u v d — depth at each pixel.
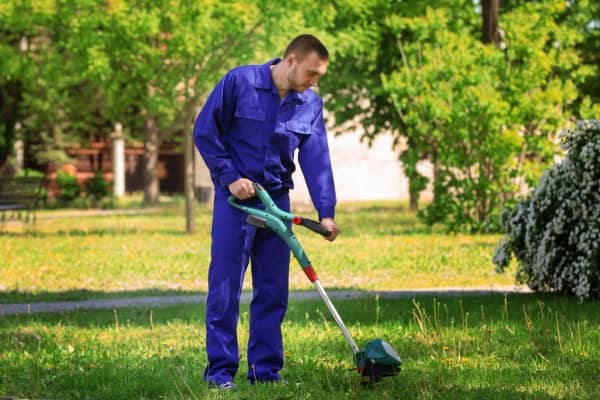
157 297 11.59
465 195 20.64
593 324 8.33
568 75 23.47
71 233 22.23
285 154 6.12
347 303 10.29
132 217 28.69
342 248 17.88
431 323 8.64
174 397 5.73
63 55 23.88
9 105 35.38
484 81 20.59
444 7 26.31
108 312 10.07
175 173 48.25
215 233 6.10
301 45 5.96
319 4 22.61
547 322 8.43
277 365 6.27
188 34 20.52
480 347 7.36
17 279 13.63
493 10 22.73
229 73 6.09
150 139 36.16
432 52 21.39
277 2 20.97
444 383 6.03
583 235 9.94
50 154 37.62
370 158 41.56
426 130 21.25
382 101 29.41
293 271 14.48
